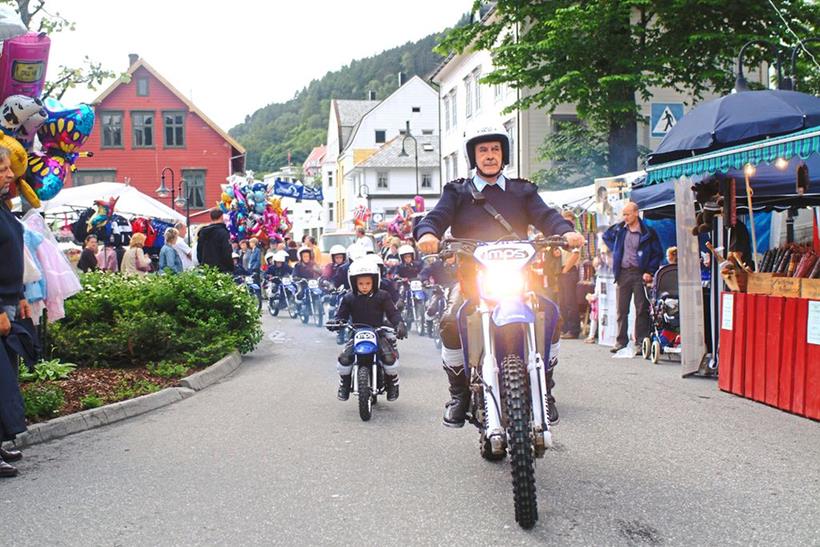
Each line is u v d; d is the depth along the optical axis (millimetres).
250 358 12719
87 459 6309
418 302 15812
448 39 26016
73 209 25156
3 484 5629
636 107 23062
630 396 8750
